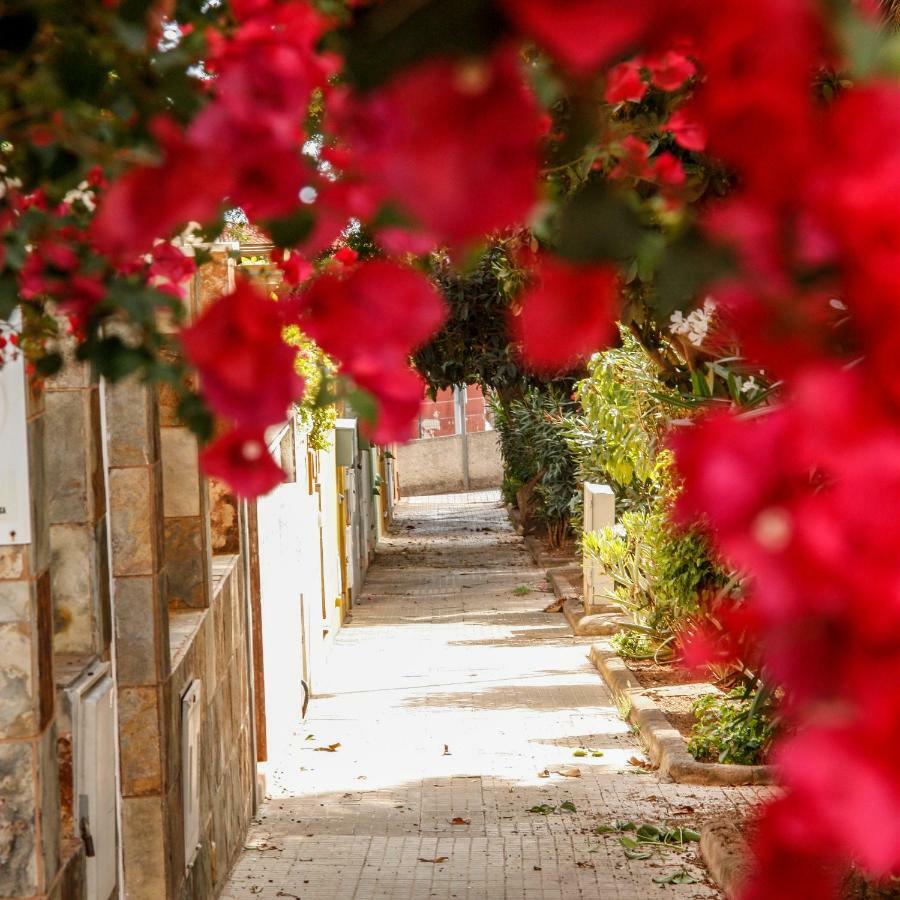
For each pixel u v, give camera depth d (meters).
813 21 0.77
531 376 23.50
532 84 1.07
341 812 9.09
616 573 14.68
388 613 20.31
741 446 0.78
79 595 5.29
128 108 1.74
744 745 9.70
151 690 5.78
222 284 8.01
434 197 0.75
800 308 0.80
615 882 7.32
